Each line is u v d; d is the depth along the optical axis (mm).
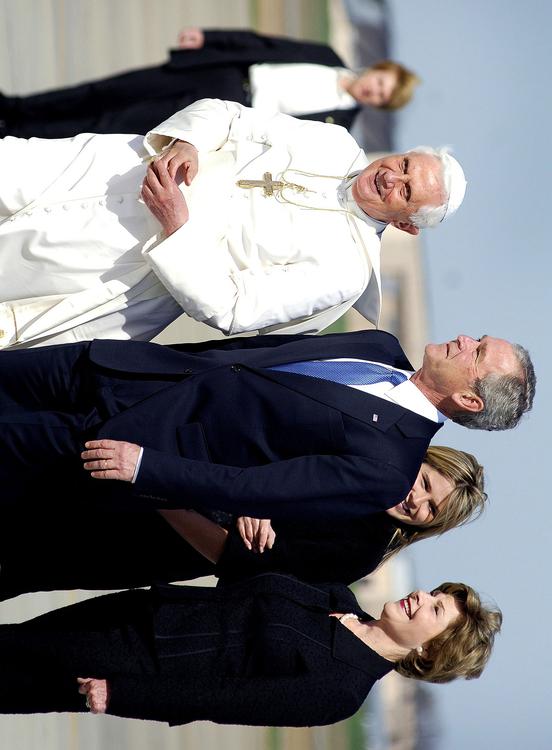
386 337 7883
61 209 7559
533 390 7484
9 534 7934
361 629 7461
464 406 7316
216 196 7492
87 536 7949
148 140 7480
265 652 6918
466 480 8172
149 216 7473
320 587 7551
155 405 7043
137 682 6711
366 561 8094
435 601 7516
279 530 7926
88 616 7438
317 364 7383
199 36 11273
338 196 7727
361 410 7113
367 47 30531
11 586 8031
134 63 18375
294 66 11688
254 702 6750
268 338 7785
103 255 7508
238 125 7867
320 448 7094
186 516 7734
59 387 7262
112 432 6957
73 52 16188
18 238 7547
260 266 7543
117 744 14719
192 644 6984
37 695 7133
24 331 7547
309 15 29859
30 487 7262
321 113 11695
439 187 7410
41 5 15180
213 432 7125
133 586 8125
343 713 6941
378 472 6891
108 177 7629
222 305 7258
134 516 7930
